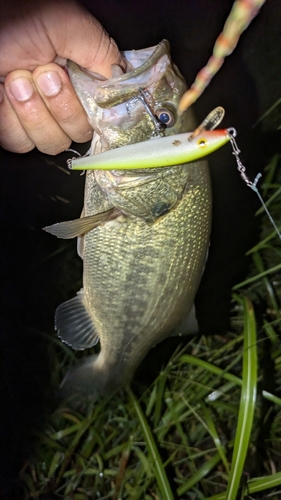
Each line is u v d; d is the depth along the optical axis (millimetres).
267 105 566
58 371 553
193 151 227
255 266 578
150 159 236
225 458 437
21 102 302
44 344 572
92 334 382
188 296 356
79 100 305
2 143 341
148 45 579
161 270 338
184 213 323
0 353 568
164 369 527
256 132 574
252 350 412
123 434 495
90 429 503
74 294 597
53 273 600
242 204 581
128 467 479
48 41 285
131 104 291
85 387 408
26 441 522
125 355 380
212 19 563
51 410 537
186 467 481
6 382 556
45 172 571
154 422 492
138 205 320
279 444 472
